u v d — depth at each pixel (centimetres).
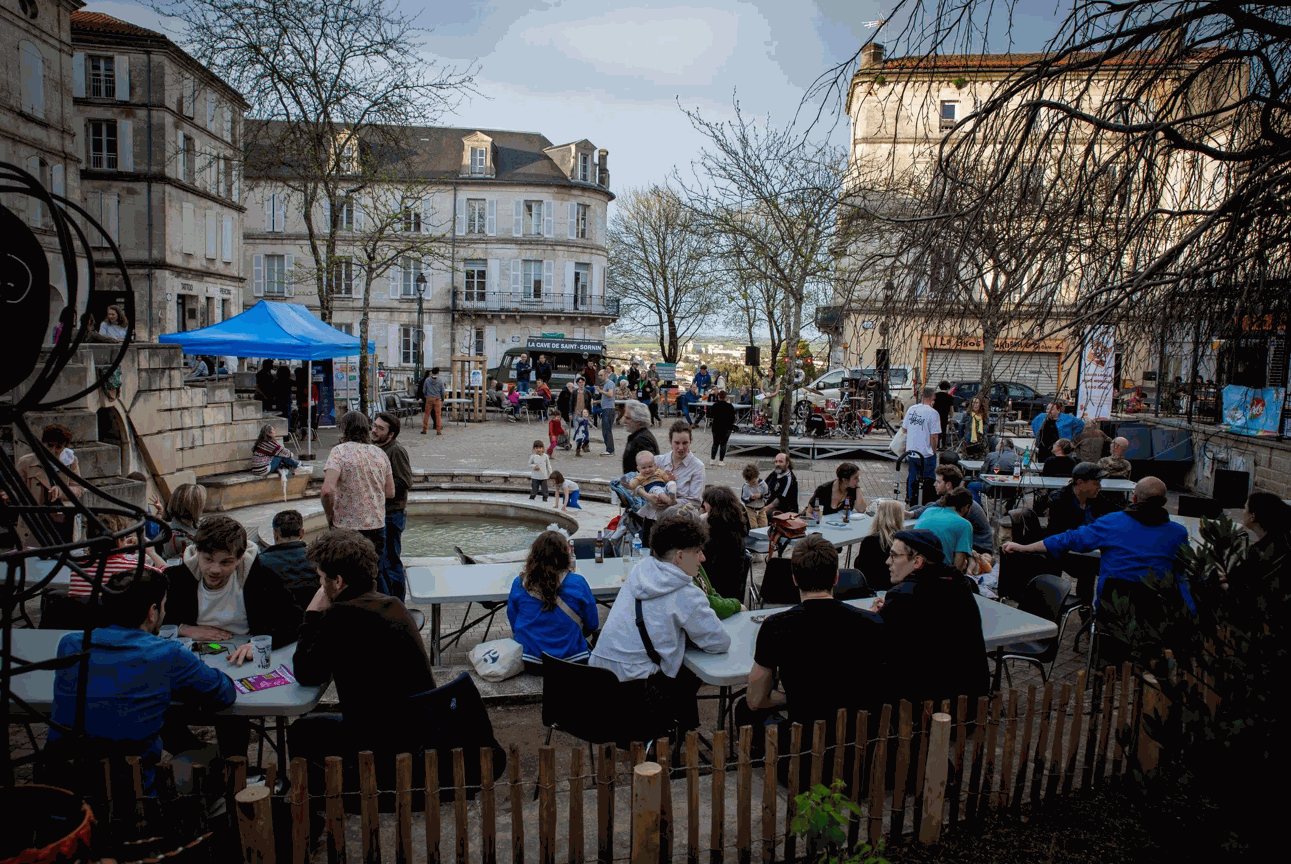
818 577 351
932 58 472
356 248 3744
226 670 378
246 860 255
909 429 1141
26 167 2292
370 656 333
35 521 240
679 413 2916
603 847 284
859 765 313
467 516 1274
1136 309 460
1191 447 1458
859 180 1105
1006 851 321
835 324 1076
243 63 1716
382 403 2458
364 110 1853
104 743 291
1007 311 486
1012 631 459
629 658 395
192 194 3491
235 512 1115
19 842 221
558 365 3428
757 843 325
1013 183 466
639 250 4641
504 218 4875
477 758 351
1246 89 478
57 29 2434
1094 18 425
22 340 199
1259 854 270
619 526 686
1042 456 1269
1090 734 371
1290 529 426
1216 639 295
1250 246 428
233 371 2917
